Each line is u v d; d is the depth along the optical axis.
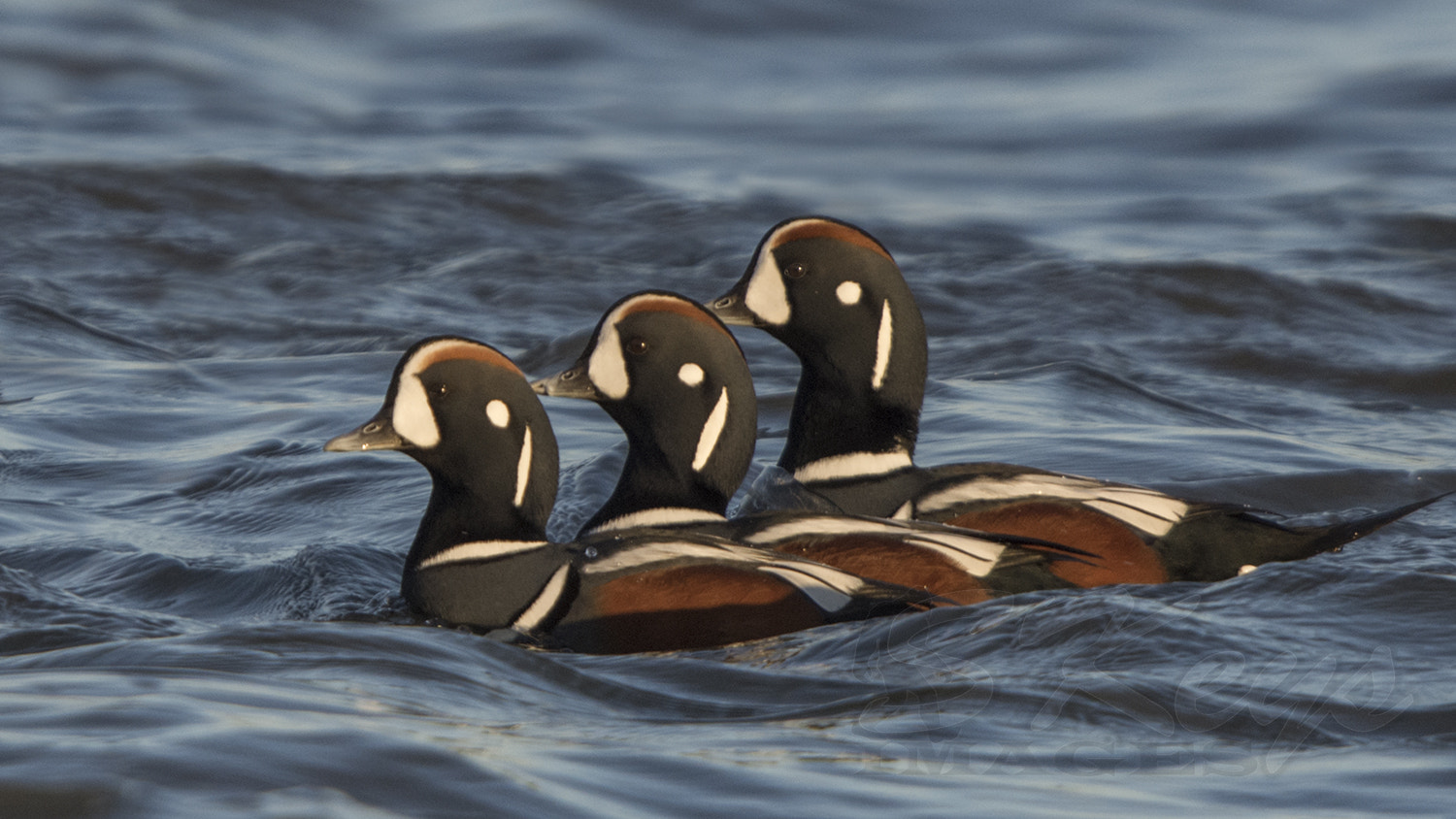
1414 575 8.30
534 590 9.16
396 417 9.43
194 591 10.05
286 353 18.27
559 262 22.23
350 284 21.08
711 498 9.99
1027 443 13.64
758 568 8.82
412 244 23.36
